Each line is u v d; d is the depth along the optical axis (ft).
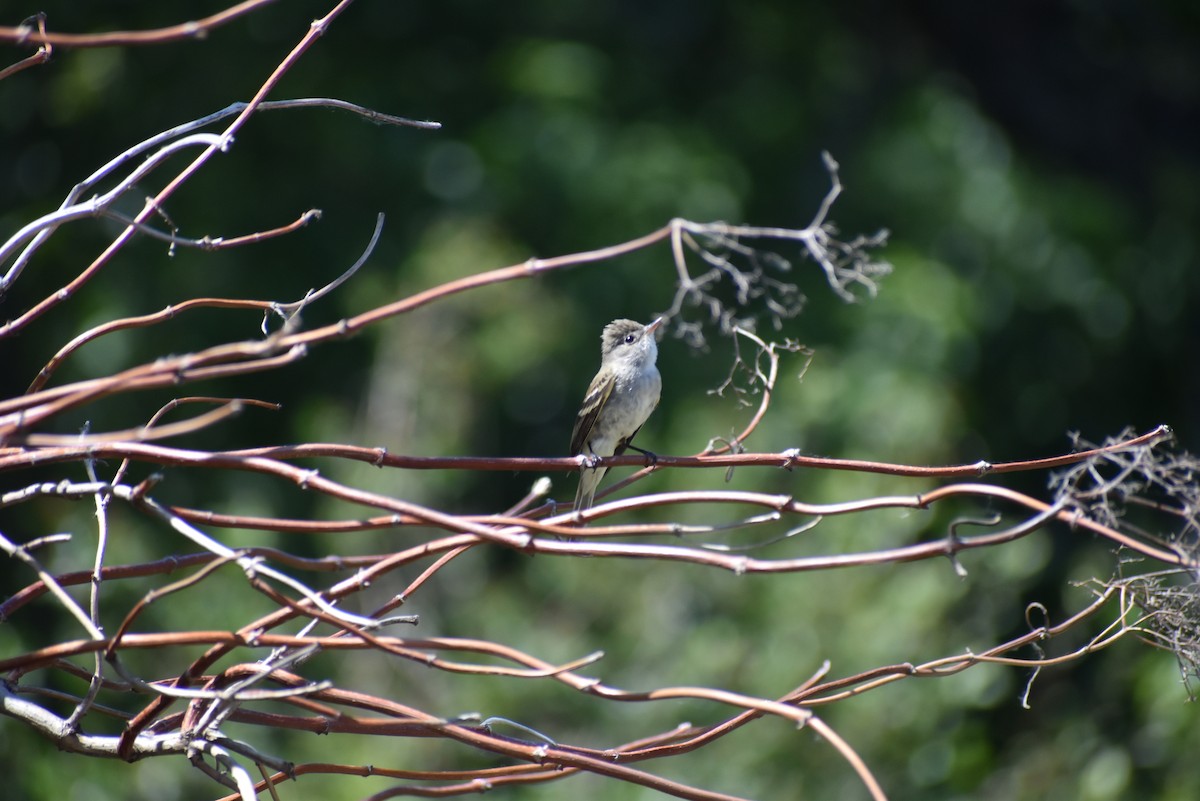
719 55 72.28
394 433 52.47
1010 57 63.21
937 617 39.75
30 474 45.73
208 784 38.29
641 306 61.16
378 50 64.59
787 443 49.37
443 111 63.93
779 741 39.93
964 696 39.06
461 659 47.09
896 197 72.33
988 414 71.67
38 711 16.15
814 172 70.95
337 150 61.16
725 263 19.74
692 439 50.49
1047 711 43.09
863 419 51.55
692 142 66.39
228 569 46.42
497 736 16.53
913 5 65.00
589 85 65.05
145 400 56.65
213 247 16.61
